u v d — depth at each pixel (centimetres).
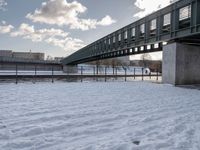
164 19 2220
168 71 2062
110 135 518
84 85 1825
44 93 1218
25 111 746
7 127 562
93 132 539
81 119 659
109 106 871
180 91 1469
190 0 1788
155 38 2341
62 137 496
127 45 3056
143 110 814
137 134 530
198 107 892
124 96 1165
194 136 520
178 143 470
